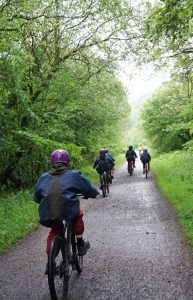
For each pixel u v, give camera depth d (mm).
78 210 3195
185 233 5184
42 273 3926
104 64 12359
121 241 5047
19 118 10500
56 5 10359
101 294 3289
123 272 3805
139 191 10320
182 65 10461
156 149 32281
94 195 3391
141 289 3352
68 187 3139
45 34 10547
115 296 3232
